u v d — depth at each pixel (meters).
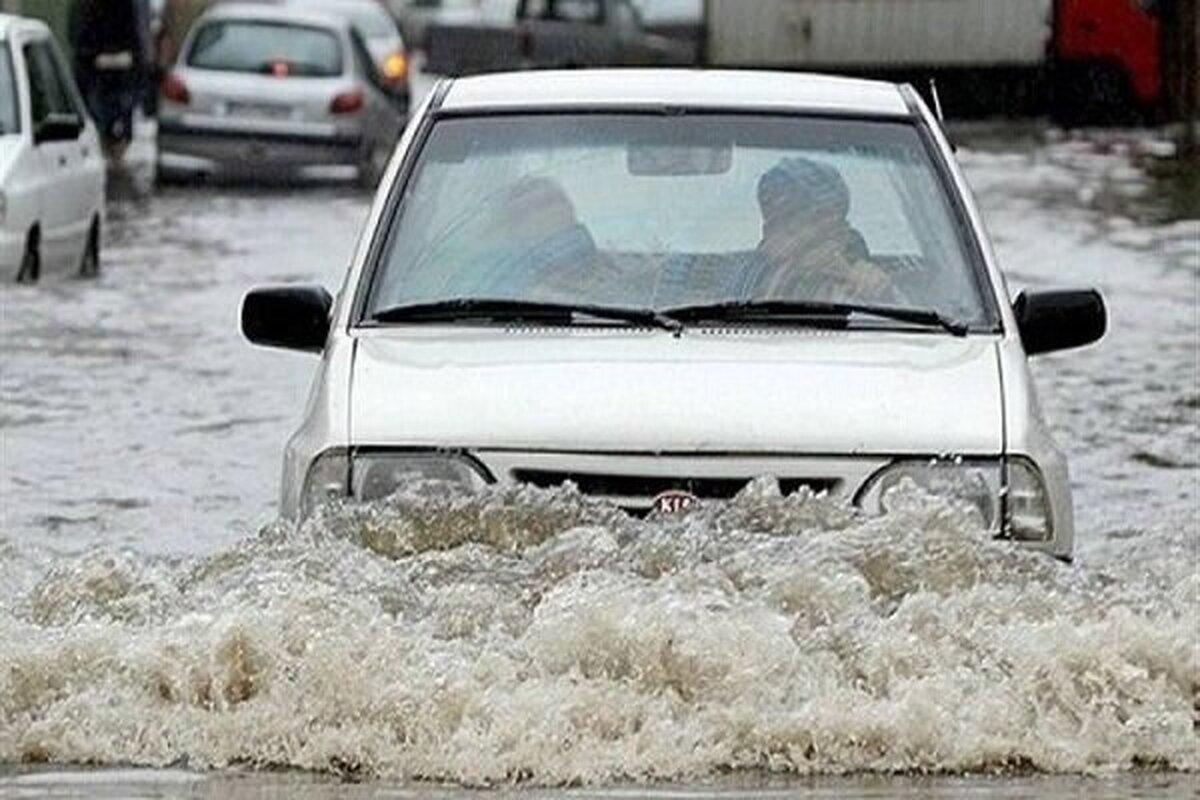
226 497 30.48
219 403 36.94
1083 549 26.22
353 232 64.00
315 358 41.06
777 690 17.52
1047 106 97.81
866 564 18.84
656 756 17.14
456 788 16.80
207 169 80.12
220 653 17.72
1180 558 21.48
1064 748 17.45
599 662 17.62
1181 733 17.61
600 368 19.98
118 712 17.66
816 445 19.47
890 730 17.38
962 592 18.47
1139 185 72.94
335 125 79.69
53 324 44.56
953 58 98.44
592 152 22.12
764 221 21.59
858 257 21.38
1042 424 20.23
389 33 110.25
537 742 17.17
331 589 18.31
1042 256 55.62
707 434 19.42
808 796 16.53
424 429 19.61
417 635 17.92
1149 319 45.62
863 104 22.67
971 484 19.58
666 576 18.48
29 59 51.06
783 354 20.30
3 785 16.78
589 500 19.31
